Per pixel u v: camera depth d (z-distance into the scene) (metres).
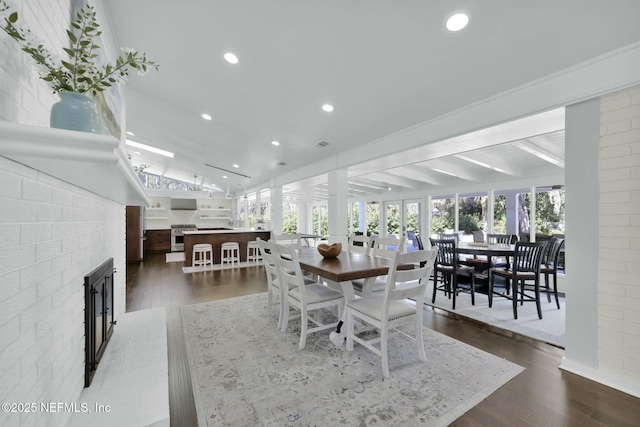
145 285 4.61
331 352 2.29
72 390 1.51
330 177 5.07
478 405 1.65
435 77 2.53
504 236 5.06
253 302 3.65
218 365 2.10
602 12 1.67
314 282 3.08
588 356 1.96
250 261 7.04
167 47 2.73
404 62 2.43
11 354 0.92
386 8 1.95
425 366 2.07
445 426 1.49
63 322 1.38
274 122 4.10
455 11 1.87
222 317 3.10
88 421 1.43
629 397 1.73
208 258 6.66
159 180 11.09
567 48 1.95
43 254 1.16
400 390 1.79
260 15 2.17
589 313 1.96
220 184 10.73
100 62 2.04
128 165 1.34
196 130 5.03
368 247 3.53
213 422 1.52
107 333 2.28
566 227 2.09
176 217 10.98
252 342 2.48
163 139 5.95
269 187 7.93
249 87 3.27
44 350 1.17
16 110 0.99
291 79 2.98
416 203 7.82
